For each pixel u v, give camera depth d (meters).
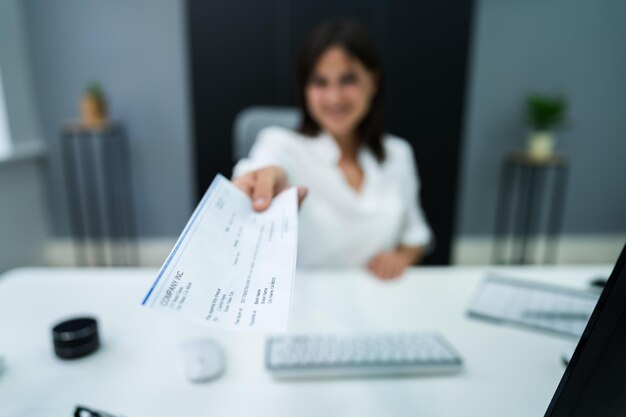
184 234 0.31
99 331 0.57
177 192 2.30
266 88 1.83
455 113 1.91
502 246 2.46
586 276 0.85
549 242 2.47
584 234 2.48
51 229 2.31
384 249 1.06
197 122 1.85
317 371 0.50
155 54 2.12
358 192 1.06
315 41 0.96
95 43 2.09
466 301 0.73
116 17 2.06
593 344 0.27
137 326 0.62
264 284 0.28
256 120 1.19
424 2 1.79
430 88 1.87
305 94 1.04
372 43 0.99
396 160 1.14
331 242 1.00
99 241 2.34
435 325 0.64
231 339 0.59
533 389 0.49
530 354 0.57
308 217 0.98
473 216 2.41
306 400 0.47
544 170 2.36
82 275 0.81
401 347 0.54
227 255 0.31
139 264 2.37
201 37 1.77
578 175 2.38
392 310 0.69
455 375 0.52
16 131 2.02
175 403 0.46
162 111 2.19
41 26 2.05
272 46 1.79
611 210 2.45
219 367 0.51
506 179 2.36
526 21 2.14
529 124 2.20
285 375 0.50
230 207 0.39
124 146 2.22
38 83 2.11
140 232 2.34
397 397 0.47
